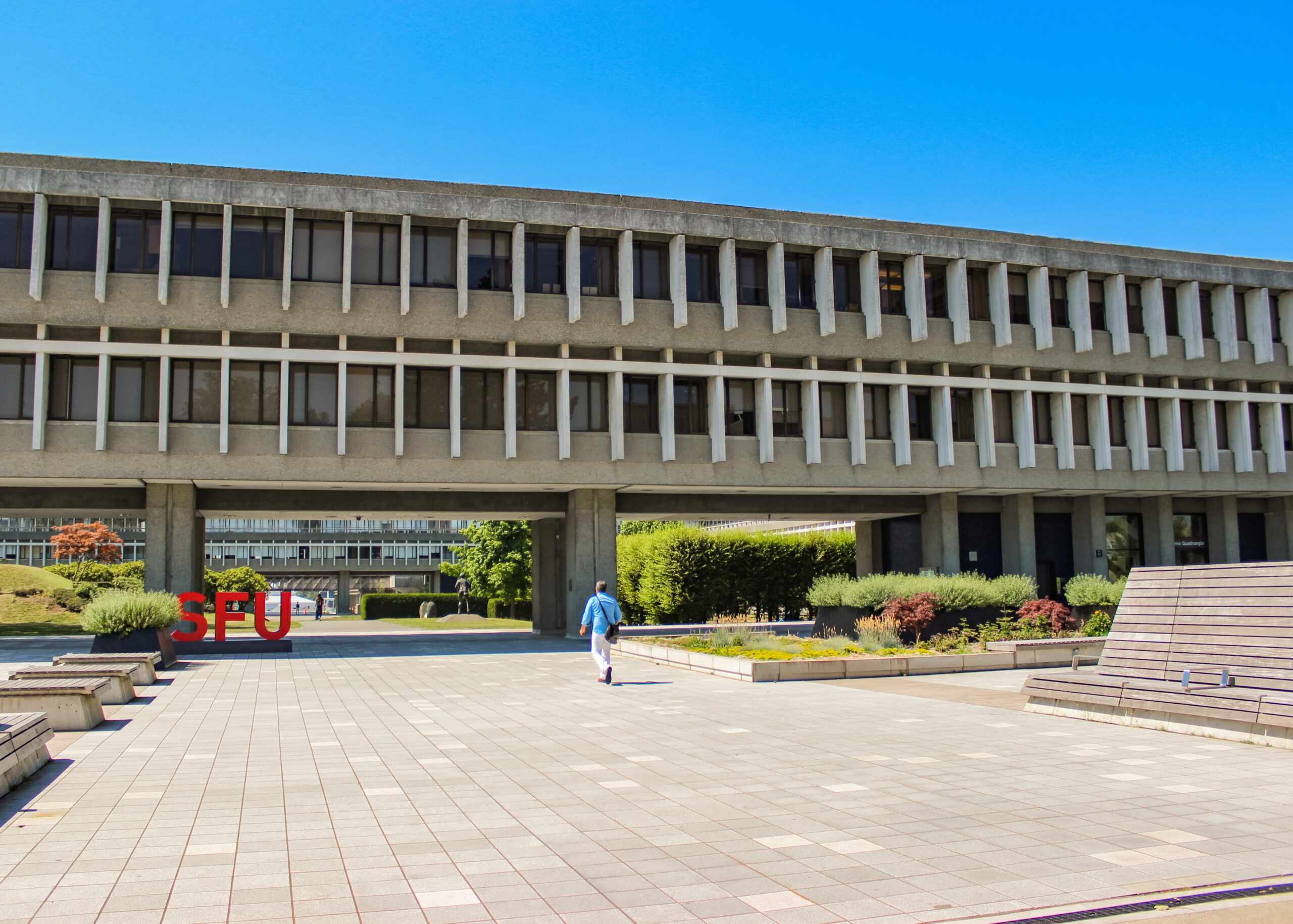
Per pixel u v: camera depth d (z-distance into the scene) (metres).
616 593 30.28
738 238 29.64
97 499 27.86
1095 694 12.58
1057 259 33.00
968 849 6.68
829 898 5.71
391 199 26.84
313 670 20.91
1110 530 37.31
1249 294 36.25
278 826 7.37
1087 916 5.39
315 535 89.50
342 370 26.69
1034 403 33.72
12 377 25.28
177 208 25.91
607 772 9.44
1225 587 11.73
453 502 30.36
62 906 5.54
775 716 13.34
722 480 29.77
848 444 31.11
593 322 28.62
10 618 45.75
